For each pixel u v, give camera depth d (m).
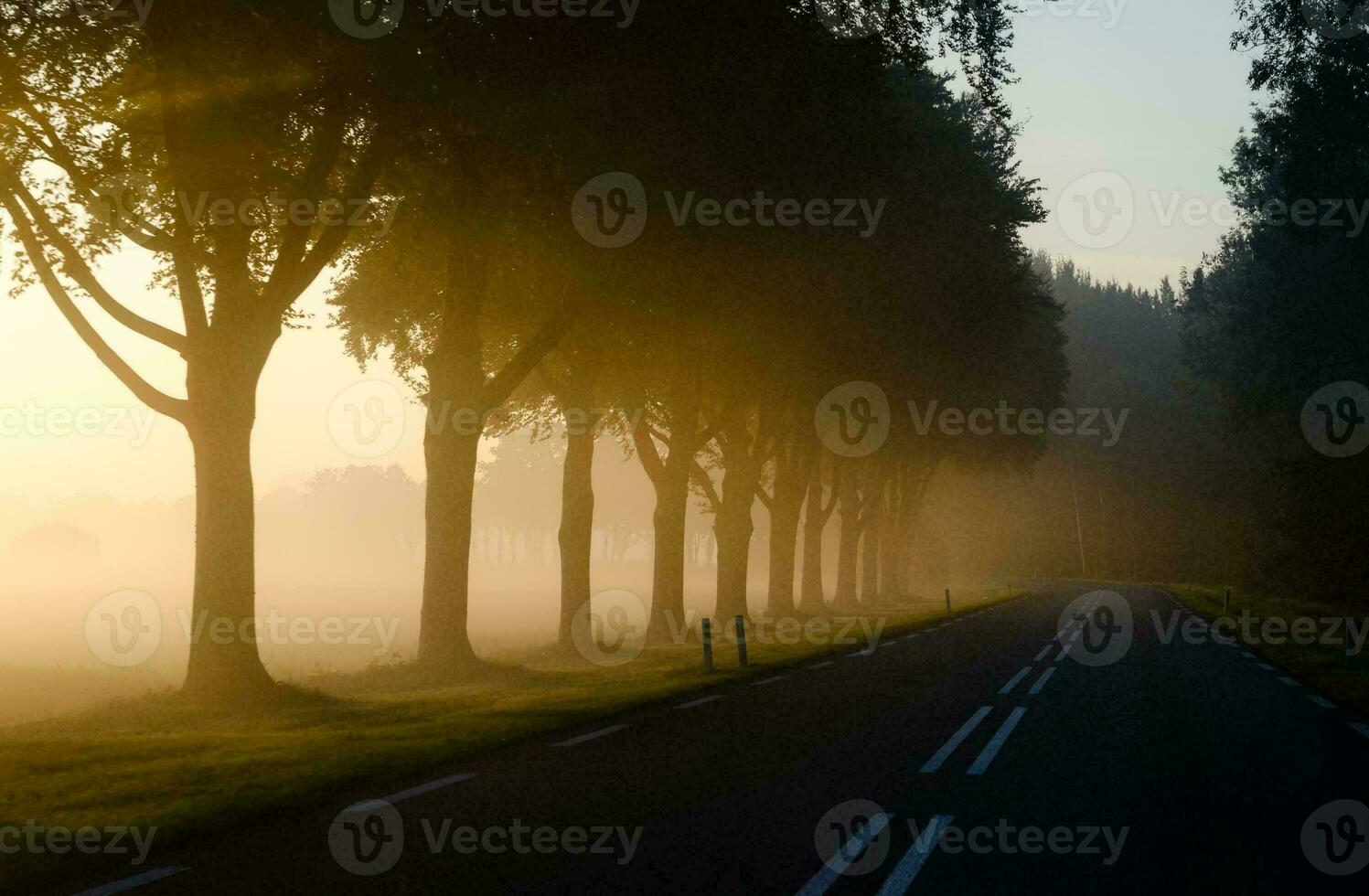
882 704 14.12
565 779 9.06
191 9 14.05
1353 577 45.09
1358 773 9.03
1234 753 10.04
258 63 14.91
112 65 15.08
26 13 13.76
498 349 28.16
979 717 12.70
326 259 16.69
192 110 14.68
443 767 9.81
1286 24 30.88
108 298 15.61
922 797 8.13
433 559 20.48
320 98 15.58
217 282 15.91
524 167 17.72
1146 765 9.45
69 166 15.12
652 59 16.34
